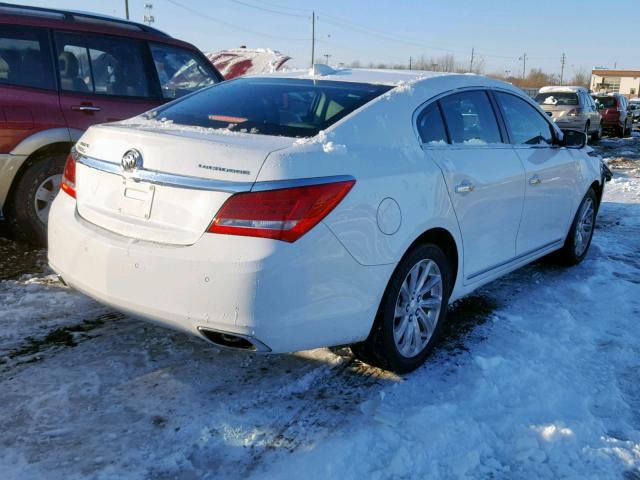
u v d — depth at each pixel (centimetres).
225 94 368
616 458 268
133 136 296
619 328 413
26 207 500
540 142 476
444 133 366
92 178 312
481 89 415
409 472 254
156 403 297
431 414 290
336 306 283
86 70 532
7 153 482
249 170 264
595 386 332
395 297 317
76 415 284
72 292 425
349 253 283
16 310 389
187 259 264
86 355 340
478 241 383
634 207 855
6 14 493
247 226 260
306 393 313
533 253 470
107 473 247
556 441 276
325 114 321
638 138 2444
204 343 361
